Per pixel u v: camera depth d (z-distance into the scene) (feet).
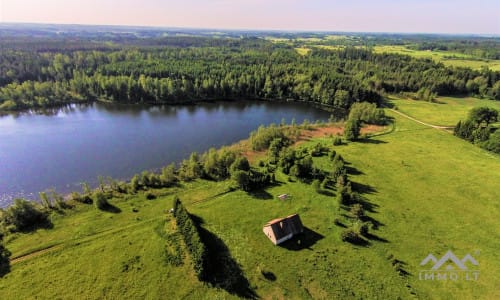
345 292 131.64
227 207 189.06
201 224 170.40
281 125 364.17
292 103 497.05
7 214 164.25
